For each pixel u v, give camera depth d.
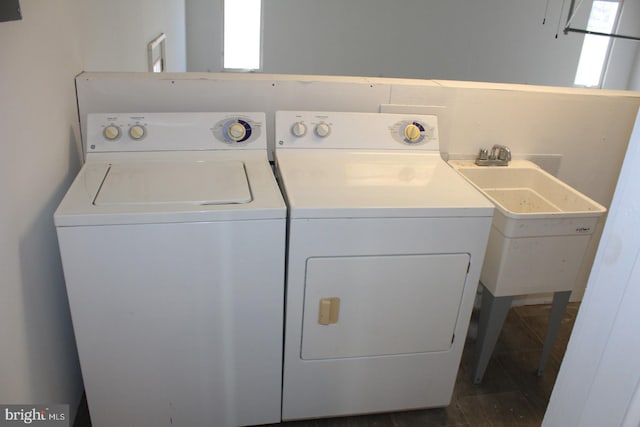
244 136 1.74
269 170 1.65
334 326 1.56
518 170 2.11
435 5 5.57
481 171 2.07
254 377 1.60
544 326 2.33
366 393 1.71
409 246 1.49
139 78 1.81
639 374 0.62
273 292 1.48
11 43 1.22
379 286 1.53
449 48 5.80
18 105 1.26
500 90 2.05
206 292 1.43
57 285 1.55
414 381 1.72
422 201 1.48
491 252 1.78
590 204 1.82
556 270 1.79
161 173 1.57
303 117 1.81
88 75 1.79
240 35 5.62
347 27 5.58
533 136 2.17
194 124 1.72
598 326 0.69
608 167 2.29
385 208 1.42
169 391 1.55
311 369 1.62
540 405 1.88
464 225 1.49
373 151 1.85
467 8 5.62
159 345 1.47
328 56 5.69
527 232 1.68
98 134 1.65
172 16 4.41
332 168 1.70
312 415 1.72
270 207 1.37
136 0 2.83
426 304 1.59
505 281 1.77
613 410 0.66
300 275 1.46
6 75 1.18
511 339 2.23
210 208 1.34
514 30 5.80
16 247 1.24
